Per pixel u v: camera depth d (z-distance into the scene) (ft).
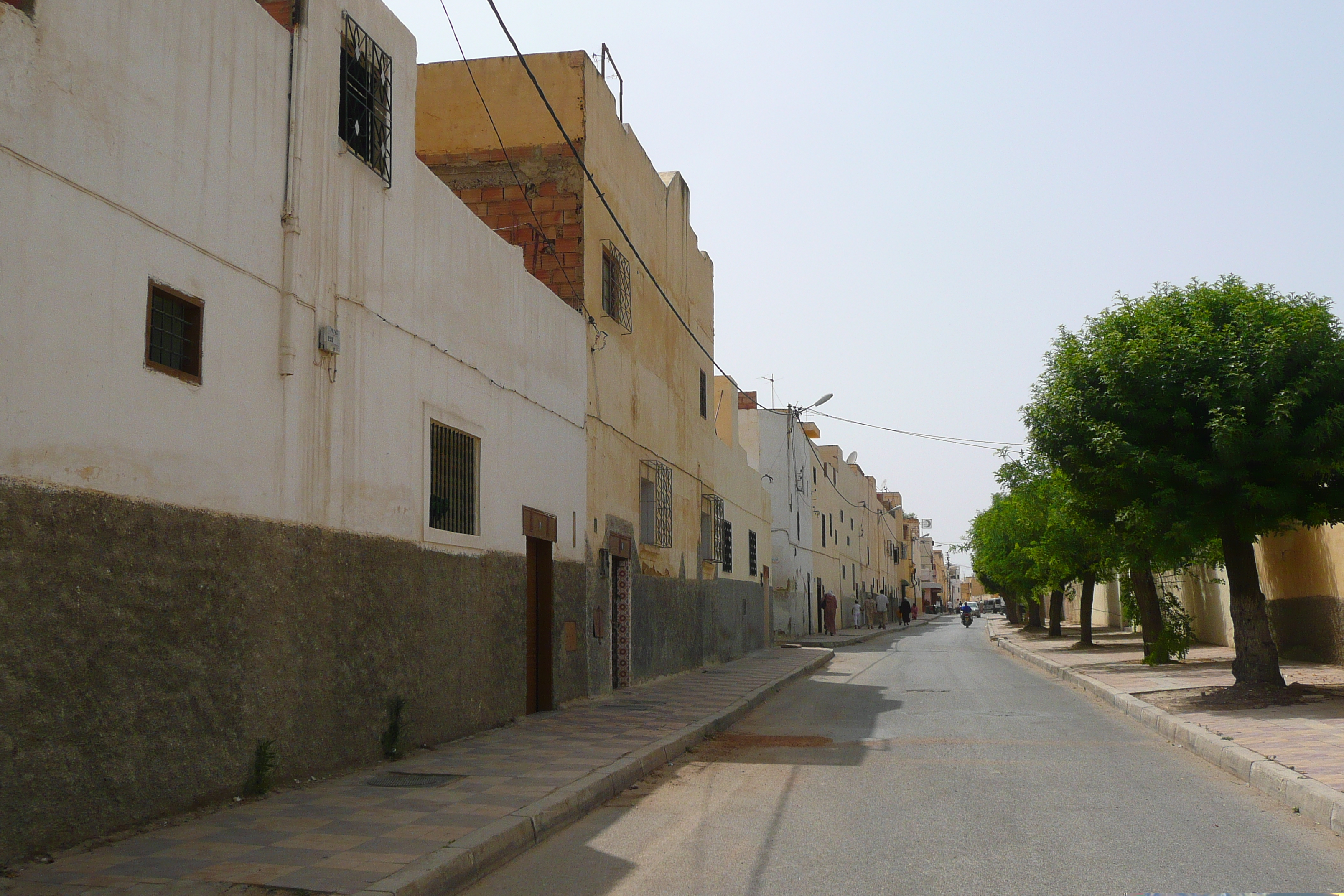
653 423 64.08
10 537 17.80
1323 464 38.34
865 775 30.63
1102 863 20.22
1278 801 26.14
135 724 20.58
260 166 25.73
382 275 31.55
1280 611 66.69
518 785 26.48
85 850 18.99
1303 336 38.96
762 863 20.57
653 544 62.69
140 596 20.81
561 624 46.78
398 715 30.99
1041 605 149.07
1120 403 41.75
